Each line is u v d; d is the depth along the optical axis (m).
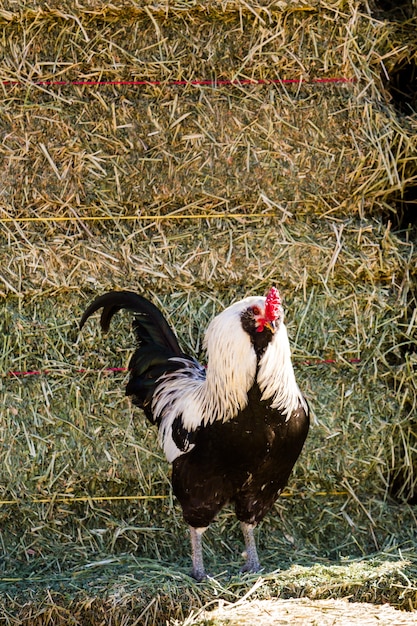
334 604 6.70
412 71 8.80
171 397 7.70
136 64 7.96
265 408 6.86
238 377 6.80
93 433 8.10
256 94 8.04
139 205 8.16
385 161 8.16
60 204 8.05
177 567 7.78
